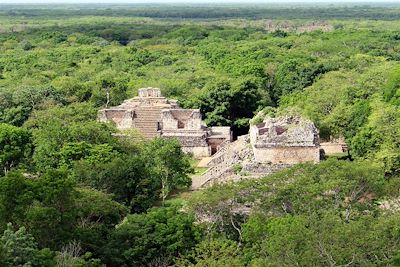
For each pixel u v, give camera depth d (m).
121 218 43.75
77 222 38.06
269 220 36.16
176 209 41.28
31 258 29.33
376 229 28.95
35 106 76.62
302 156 52.75
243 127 81.94
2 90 81.19
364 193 39.91
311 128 53.16
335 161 41.84
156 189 51.03
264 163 52.69
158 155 52.88
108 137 57.03
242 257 33.38
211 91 82.69
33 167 54.22
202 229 37.88
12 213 34.44
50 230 34.66
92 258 35.00
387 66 86.19
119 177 48.91
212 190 40.22
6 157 54.31
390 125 54.22
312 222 31.55
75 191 37.75
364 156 55.31
